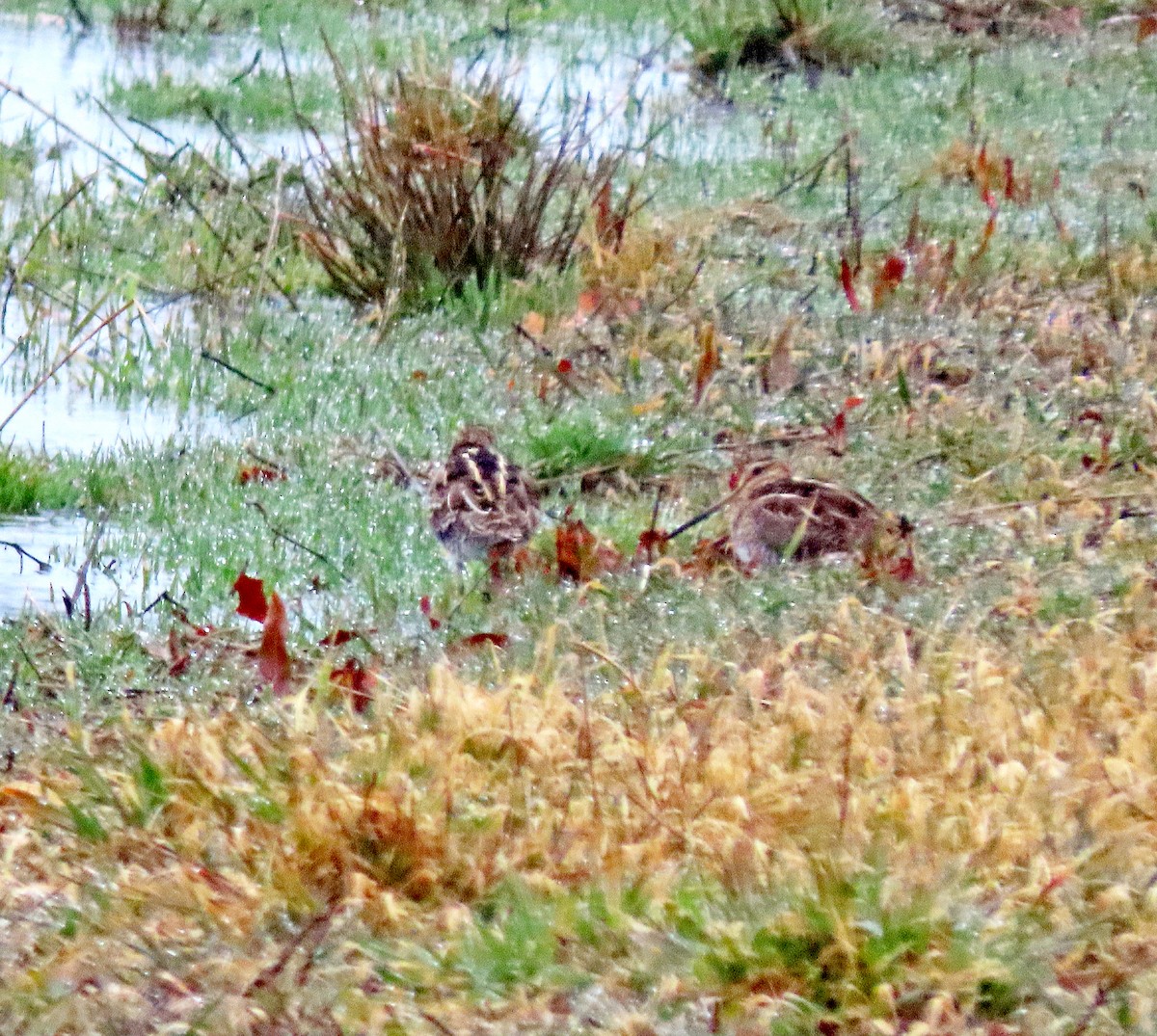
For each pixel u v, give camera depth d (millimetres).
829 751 8094
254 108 23906
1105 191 20156
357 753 8000
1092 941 6824
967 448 12914
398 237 16672
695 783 7863
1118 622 9797
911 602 10070
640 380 14867
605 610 10133
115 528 11852
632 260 17172
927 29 28672
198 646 9820
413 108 17219
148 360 15453
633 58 28188
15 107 23594
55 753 8406
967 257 17547
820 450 13062
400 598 10547
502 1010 6574
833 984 6609
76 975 6746
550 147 21422
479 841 7426
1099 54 27094
